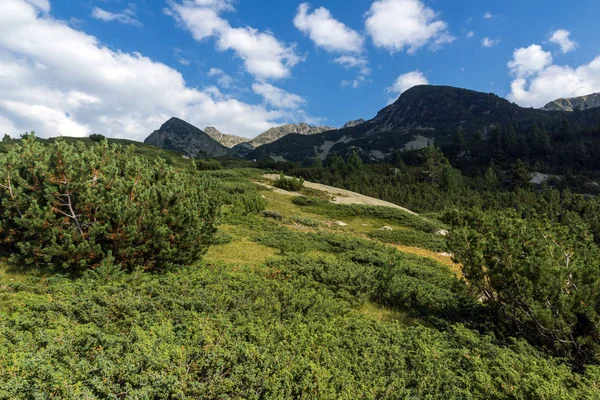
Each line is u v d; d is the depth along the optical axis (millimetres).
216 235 15547
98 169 10281
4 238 9047
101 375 4242
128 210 9492
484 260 8359
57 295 7008
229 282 8969
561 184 96125
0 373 3875
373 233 23922
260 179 43219
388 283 10578
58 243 9125
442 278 13086
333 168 100500
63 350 4637
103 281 8297
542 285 7398
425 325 8820
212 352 4941
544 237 8672
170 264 10195
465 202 64938
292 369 5000
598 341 6684
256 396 4398
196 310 7098
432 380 5422
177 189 10961
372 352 6219
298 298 8492
